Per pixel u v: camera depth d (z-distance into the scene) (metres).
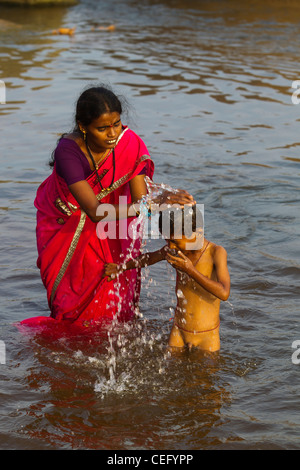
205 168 8.25
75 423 3.51
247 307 4.88
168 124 10.14
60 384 3.90
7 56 14.91
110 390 3.83
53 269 4.82
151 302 5.08
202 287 4.19
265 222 6.57
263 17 20.44
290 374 3.98
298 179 7.91
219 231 6.34
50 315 4.90
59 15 21.23
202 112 10.81
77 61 14.49
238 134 9.73
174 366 4.11
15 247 6.02
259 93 11.91
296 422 3.50
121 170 4.69
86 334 4.58
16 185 7.66
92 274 4.77
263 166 8.38
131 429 3.45
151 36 17.48
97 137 4.36
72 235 4.75
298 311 4.82
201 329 4.30
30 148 9.02
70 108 10.91
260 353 4.25
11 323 4.73
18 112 10.71
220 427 3.46
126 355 4.26
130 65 14.08
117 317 4.86
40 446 3.31
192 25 19.14
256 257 5.76
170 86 12.37
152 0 24.62
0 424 3.49
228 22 19.61
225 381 3.92
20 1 22.41
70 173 4.50
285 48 15.68
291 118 10.57
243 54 15.08
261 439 3.35
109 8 22.84
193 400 3.72
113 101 4.31
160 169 8.14
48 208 4.84
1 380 3.94
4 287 5.32
